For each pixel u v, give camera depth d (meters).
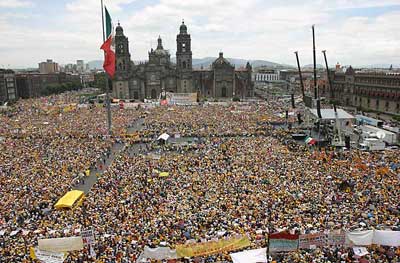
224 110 137.75
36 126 106.94
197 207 40.06
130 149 79.50
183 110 139.00
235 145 74.31
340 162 59.50
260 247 30.84
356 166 56.53
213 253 30.48
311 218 36.03
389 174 52.25
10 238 34.22
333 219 35.84
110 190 47.66
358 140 82.94
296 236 30.03
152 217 37.69
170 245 31.05
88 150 74.31
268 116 120.19
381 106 148.38
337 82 183.00
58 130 99.62
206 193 44.62
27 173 56.41
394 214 37.91
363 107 160.25
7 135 93.81
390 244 30.56
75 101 192.75
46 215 40.62
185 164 59.94
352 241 30.78
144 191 46.53
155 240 32.47
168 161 62.34
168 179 51.41
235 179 50.03
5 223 38.09
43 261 30.03
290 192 44.19
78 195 44.19
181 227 35.09
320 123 91.19
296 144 78.44
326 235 30.66
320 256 29.48
